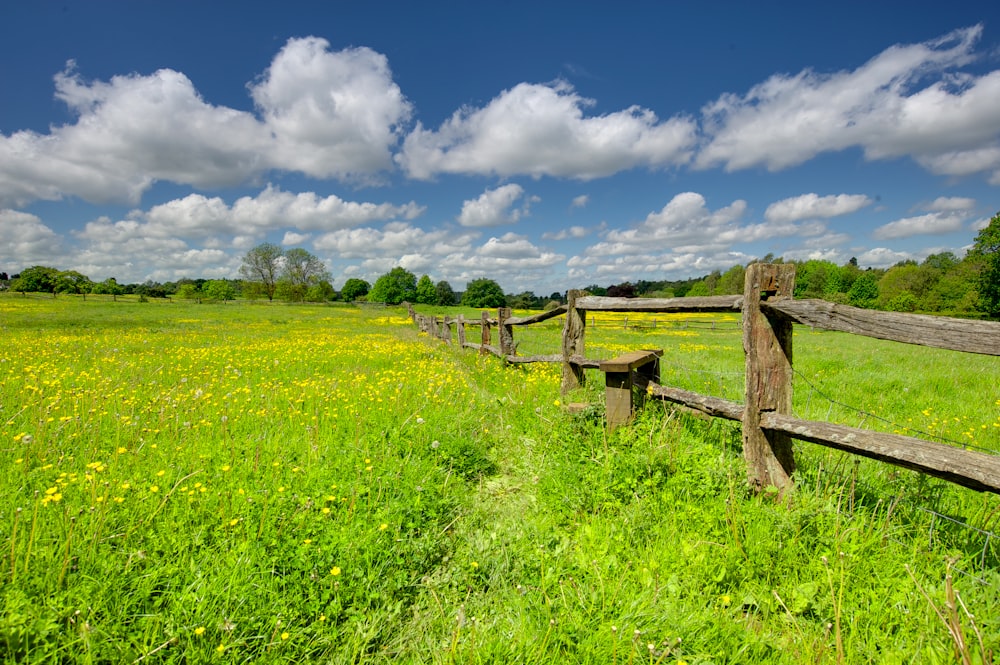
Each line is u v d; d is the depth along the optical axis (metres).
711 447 3.52
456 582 2.57
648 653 1.95
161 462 3.64
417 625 2.31
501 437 4.80
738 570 2.42
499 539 2.93
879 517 2.80
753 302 3.05
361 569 2.49
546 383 6.77
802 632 2.10
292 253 93.56
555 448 4.23
